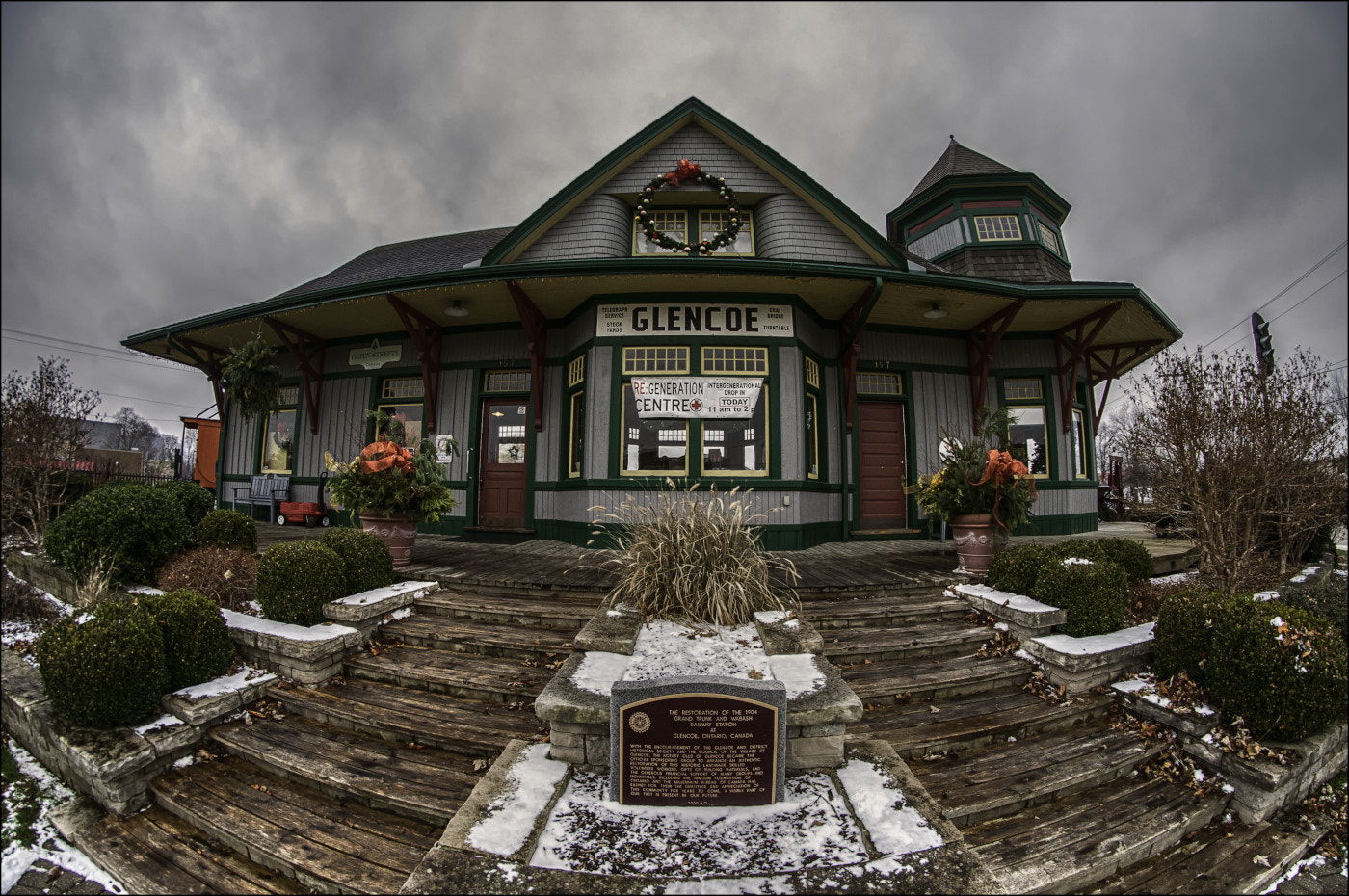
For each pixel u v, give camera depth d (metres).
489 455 9.37
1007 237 10.81
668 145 9.09
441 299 8.21
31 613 6.07
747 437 7.64
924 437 9.34
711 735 2.56
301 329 9.83
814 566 6.20
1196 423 6.38
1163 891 2.76
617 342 7.78
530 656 4.18
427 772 3.16
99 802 3.33
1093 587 4.45
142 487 5.90
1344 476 6.65
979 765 3.31
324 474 10.23
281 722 3.75
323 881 2.55
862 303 8.15
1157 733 3.74
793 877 2.13
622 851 2.27
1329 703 3.48
